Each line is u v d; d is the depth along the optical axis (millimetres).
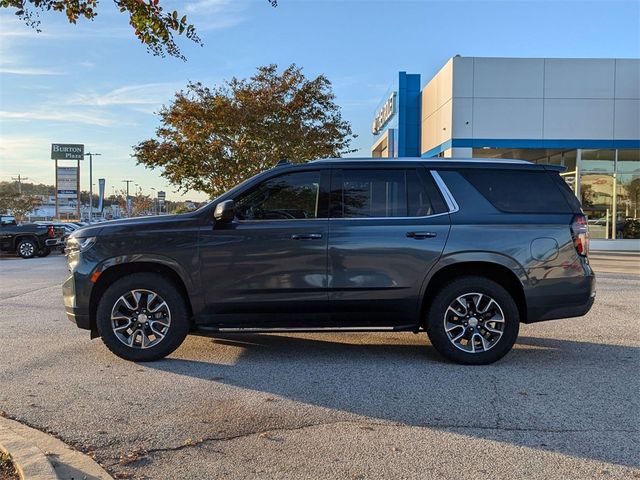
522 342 7000
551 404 4730
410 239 5840
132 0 3982
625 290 11609
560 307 5891
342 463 3648
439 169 6074
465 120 21781
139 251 5859
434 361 6078
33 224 24281
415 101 28219
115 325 5945
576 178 22844
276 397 4906
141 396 4926
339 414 4504
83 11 4109
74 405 4699
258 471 3549
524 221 5898
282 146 20438
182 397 4898
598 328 7848
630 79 21781
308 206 6016
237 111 19812
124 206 95750
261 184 6070
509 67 21688
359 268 5836
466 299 5871
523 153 24516
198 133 19875
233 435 4098
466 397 4902
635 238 22969
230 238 5852
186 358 6184
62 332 7617
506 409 4609
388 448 3875
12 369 5770
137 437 4055
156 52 4250
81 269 5887
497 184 6055
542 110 21797
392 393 5008
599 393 5008
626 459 3705
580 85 21734
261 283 5848
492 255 5809
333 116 21734
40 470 3369
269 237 5844
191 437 4055
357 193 6016
